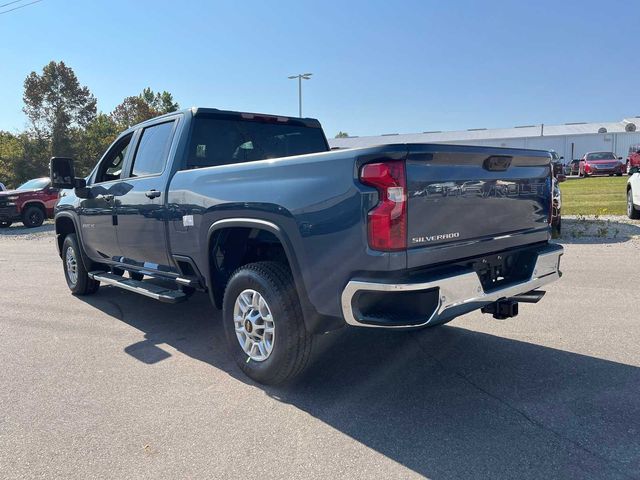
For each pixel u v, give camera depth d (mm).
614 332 4613
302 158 3246
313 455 2783
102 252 5797
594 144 49781
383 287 2875
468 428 3029
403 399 3449
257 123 5121
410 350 4359
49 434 3053
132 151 5262
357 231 2947
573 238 9969
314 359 4203
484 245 3416
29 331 5105
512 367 3924
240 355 3850
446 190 3129
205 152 4664
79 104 53656
